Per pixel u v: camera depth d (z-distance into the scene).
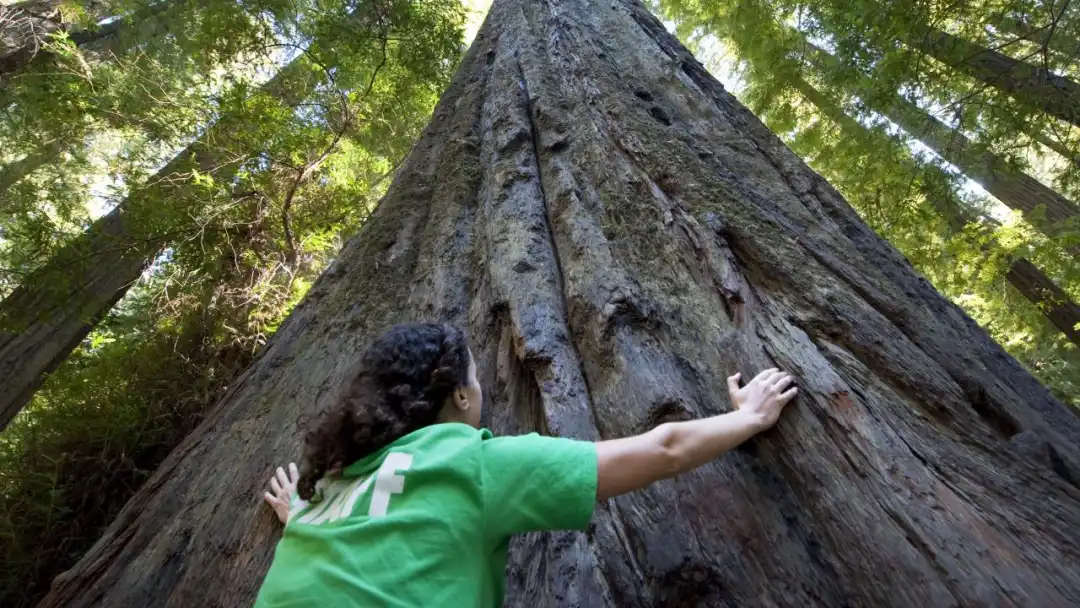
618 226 2.44
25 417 5.58
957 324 2.22
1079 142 5.66
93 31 6.37
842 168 7.32
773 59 7.88
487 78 3.97
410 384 1.24
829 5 5.99
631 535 1.57
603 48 3.81
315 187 6.75
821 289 2.01
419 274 2.71
